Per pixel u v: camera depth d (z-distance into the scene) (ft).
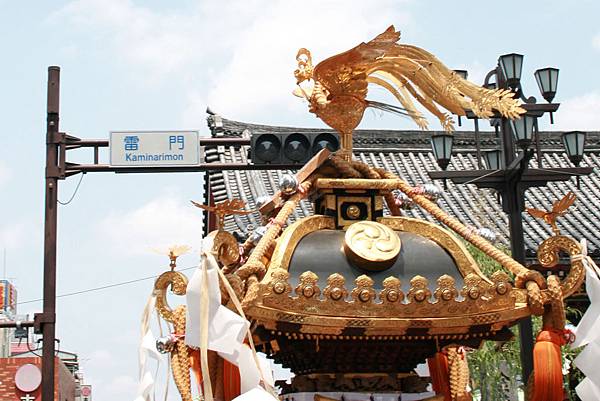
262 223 17.30
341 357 16.30
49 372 43.06
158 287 16.19
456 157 75.61
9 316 88.02
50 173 44.16
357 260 15.56
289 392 17.12
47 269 43.93
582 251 15.67
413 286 15.14
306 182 16.87
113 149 43.78
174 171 43.70
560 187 71.61
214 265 14.10
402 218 16.79
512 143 40.16
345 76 17.15
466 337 16.38
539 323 44.86
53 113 44.55
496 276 15.47
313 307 14.83
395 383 16.56
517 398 47.55
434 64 17.38
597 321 15.25
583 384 15.43
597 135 77.87
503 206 40.24
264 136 41.09
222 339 13.89
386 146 76.28
